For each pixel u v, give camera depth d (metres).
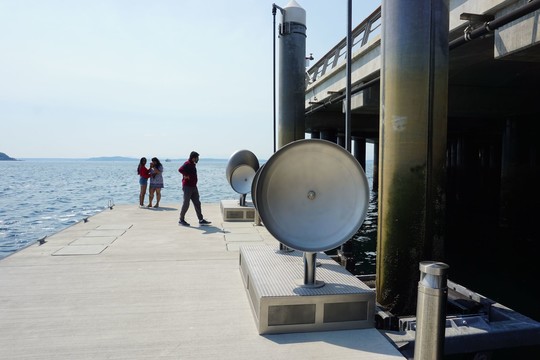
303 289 3.76
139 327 3.69
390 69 4.19
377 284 4.45
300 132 9.29
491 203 26.44
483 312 4.10
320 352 3.24
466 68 11.01
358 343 3.41
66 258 6.21
